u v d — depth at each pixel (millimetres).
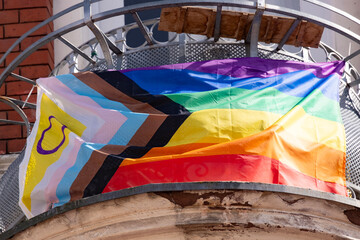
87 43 11977
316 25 10750
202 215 9219
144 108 10203
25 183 10062
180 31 11070
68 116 10320
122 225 9359
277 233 9289
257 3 10250
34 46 10891
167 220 9266
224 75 10367
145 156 9781
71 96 10406
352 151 10719
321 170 9758
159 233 9320
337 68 10625
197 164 9438
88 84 10477
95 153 9836
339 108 10289
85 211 9414
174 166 9477
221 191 9117
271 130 9602
